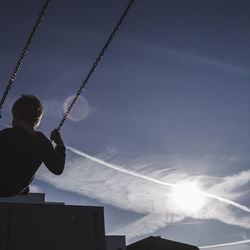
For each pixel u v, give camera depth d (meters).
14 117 1.78
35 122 1.82
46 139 1.83
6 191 1.64
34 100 1.81
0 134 1.64
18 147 1.63
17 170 1.62
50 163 1.77
